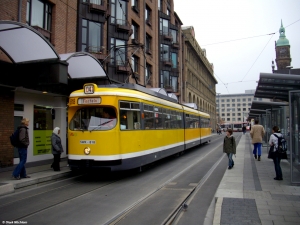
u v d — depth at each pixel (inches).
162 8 1397.6
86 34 708.0
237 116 5270.7
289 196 270.1
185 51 1840.6
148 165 489.4
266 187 310.8
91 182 372.8
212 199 287.9
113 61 817.5
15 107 488.1
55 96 583.2
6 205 262.1
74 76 555.2
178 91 1507.1
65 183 366.6
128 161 381.7
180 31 1683.1
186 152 793.6
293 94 351.6
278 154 354.6
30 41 381.7
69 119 393.1
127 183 364.8
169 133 571.2
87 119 384.8
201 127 962.7
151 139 462.9
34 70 421.4
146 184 357.7
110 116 376.5
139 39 1013.8
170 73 1439.5
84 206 258.2
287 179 357.4
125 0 884.0
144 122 437.1
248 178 365.1
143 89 470.9
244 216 211.6
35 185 349.4
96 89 381.4
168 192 314.2
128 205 261.3
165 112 553.9
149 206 259.6
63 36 611.2
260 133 554.9
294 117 360.5
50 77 413.4
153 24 1202.6
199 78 2314.2
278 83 412.2
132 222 216.2
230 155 450.6
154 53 1200.2
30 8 530.0
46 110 567.8
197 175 420.2
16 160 477.1
